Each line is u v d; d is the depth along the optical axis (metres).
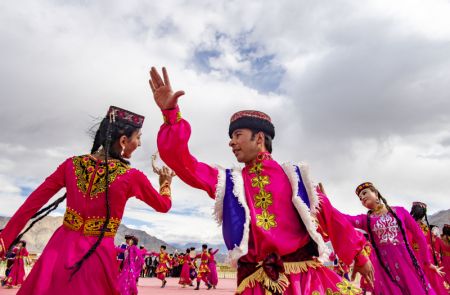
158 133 2.23
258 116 2.42
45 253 2.63
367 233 5.07
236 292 2.13
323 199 2.27
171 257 30.66
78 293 2.50
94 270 2.59
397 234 4.82
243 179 2.29
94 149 3.10
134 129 3.14
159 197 3.08
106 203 2.76
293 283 2.03
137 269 8.94
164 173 3.33
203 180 2.31
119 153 3.08
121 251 8.83
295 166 2.30
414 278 4.63
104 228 2.72
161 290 14.52
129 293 8.59
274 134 2.47
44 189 2.84
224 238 2.20
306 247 2.17
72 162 2.94
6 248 2.65
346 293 2.09
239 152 2.37
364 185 5.07
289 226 2.15
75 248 2.65
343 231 2.24
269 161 2.32
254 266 2.11
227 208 2.21
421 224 6.83
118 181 2.85
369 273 2.24
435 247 7.17
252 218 2.14
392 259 4.80
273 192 2.21
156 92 2.23
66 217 2.79
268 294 1.97
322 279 2.13
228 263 2.15
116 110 3.11
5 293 11.36
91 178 2.86
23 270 14.10
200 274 15.55
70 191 2.84
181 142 2.17
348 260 2.22
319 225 2.30
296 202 2.15
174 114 2.21
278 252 2.08
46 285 2.50
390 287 4.74
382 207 4.98
